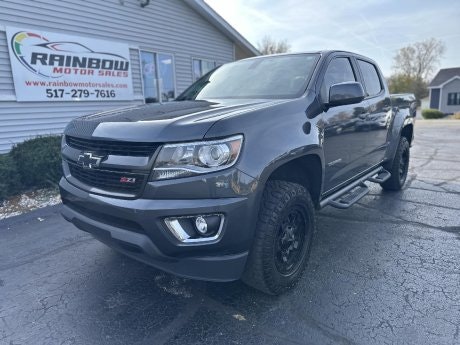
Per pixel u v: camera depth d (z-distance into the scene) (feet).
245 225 6.81
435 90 150.92
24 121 23.86
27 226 14.01
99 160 7.37
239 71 11.98
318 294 8.48
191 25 37.06
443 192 17.38
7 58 22.54
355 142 11.67
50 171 19.67
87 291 8.98
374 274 9.37
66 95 26.04
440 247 10.94
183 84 37.14
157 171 6.57
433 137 44.91
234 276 7.04
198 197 6.49
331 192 10.94
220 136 6.55
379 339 6.86
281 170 8.49
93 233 8.05
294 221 8.61
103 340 7.10
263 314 7.79
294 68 10.59
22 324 7.69
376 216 13.91
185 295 8.67
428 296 8.29
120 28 29.60
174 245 6.58
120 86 30.14
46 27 24.35
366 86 13.19
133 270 10.06
